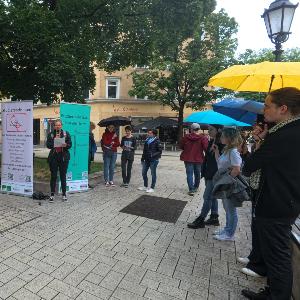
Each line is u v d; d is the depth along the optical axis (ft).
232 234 16.62
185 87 90.12
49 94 41.34
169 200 24.97
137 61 53.11
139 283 11.91
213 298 11.18
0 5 35.35
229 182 15.81
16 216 19.01
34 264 12.96
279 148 8.64
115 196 25.59
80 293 11.02
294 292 10.37
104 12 45.27
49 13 37.22
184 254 14.73
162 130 103.04
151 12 45.09
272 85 13.94
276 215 8.91
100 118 99.30
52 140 22.82
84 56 45.14
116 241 15.88
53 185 22.91
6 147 24.40
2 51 37.60
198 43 88.58
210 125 18.70
